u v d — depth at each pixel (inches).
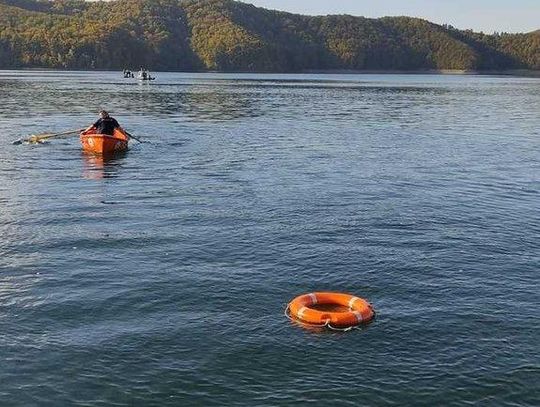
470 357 381.4
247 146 1190.9
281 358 375.9
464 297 469.7
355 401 334.6
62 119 1583.4
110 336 398.3
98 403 328.5
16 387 340.2
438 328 418.0
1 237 583.2
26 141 1140.5
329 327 414.9
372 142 1311.5
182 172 909.2
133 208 697.0
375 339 401.7
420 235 621.0
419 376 359.6
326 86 4037.9
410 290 481.7
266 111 2031.3
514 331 415.8
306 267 522.6
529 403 337.1
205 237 594.9
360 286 487.8
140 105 2112.5
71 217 654.5
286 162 1016.2
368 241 596.1
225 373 358.9
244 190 798.5
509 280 505.4
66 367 361.1
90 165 949.8
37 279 485.1
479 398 339.9
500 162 1084.5
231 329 410.9
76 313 429.1
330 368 366.3
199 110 1987.0
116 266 514.9
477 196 805.9
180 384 347.3
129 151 1090.7
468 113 2176.4
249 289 474.6
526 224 673.6
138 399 333.1
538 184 892.6
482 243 601.0
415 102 2682.1
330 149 1184.8
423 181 893.2
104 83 3540.8
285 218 668.7
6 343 386.0
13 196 740.7
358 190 817.5
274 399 334.6
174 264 522.0
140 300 450.9
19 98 2226.9
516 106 2568.9
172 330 407.8
